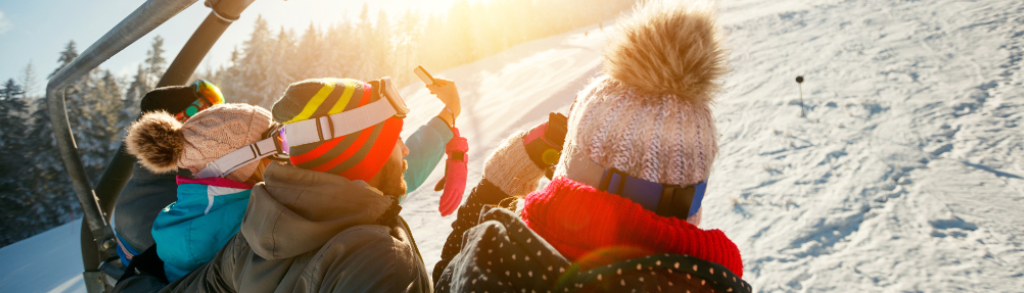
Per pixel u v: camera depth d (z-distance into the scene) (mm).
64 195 34500
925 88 6797
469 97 26547
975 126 5059
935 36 9867
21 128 36125
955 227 3131
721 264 471
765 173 4828
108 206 1745
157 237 1091
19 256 17703
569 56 30484
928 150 4648
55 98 1456
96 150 36156
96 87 38969
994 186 3635
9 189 33781
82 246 1693
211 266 952
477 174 8125
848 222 3441
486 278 475
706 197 4570
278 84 44781
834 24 13688
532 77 26344
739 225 3830
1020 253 2703
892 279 2703
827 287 2758
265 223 748
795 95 7777
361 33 49000
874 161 4562
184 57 1402
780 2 20984
